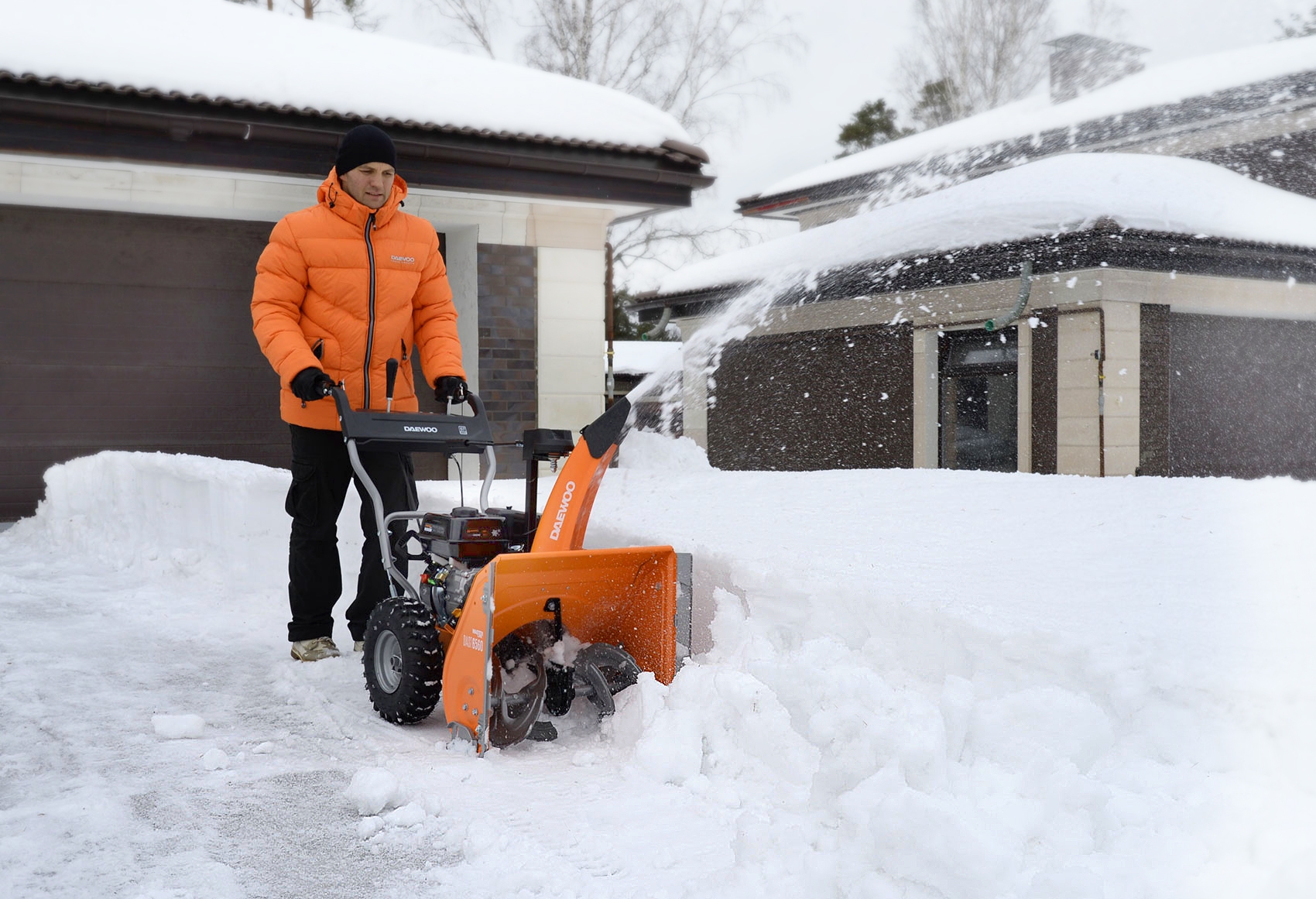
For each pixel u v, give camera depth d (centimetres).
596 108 1034
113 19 866
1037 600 288
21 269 873
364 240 401
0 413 874
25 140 778
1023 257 1141
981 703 219
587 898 205
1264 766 207
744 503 505
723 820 246
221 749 309
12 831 244
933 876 177
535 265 1014
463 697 303
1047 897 167
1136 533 407
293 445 412
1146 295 1115
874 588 295
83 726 332
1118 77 1680
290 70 893
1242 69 1419
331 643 420
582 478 310
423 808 256
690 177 1019
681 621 320
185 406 931
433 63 1012
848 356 1387
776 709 272
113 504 748
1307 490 522
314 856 232
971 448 1259
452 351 419
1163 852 183
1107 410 1085
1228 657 230
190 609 531
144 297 915
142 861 228
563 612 317
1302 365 1325
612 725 307
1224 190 1256
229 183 891
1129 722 226
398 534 416
